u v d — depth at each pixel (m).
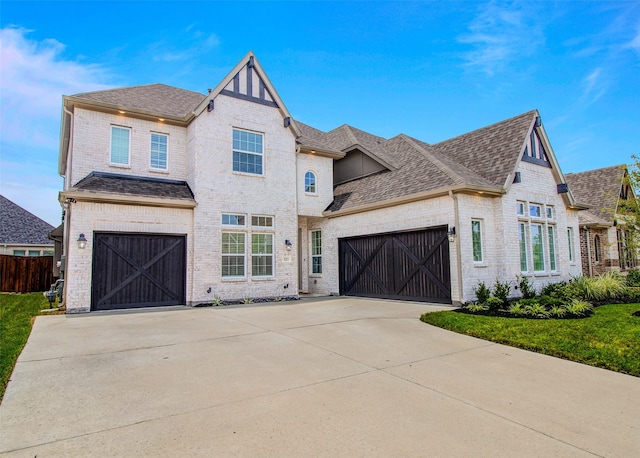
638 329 7.97
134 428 3.71
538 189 14.77
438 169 13.66
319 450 3.30
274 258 14.98
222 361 6.03
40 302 14.29
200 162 13.70
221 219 13.94
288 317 10.27
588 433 3.70
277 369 5.63
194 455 3.20
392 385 4.99
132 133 13.69
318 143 18.09
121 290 12.16
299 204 16.67
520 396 4.67
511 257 13.04
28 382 5.03
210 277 13.48
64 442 3.42
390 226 14.38
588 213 22.28
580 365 6.01
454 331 8.40
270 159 15.29
